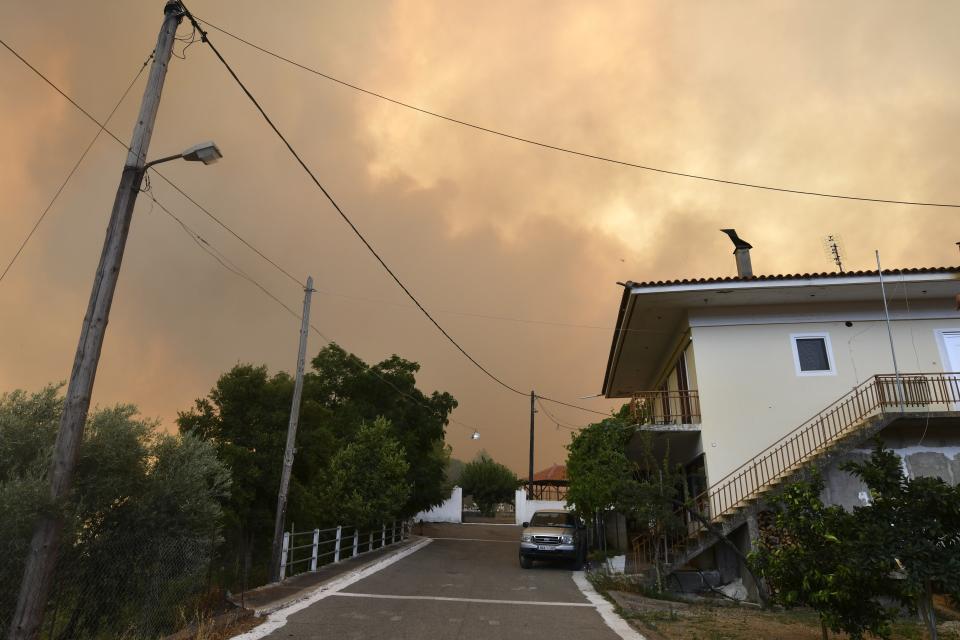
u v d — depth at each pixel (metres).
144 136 8.58
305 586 13.40
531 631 9.60
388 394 31.98
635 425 18.08
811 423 17.47
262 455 22.59
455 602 11.95
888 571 7.73
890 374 17.11
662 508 14.54
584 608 11.81
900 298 18.17
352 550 21.38
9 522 7.18
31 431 9.05
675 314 19.66
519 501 42.66
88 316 7.78
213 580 12.68
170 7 9.12
